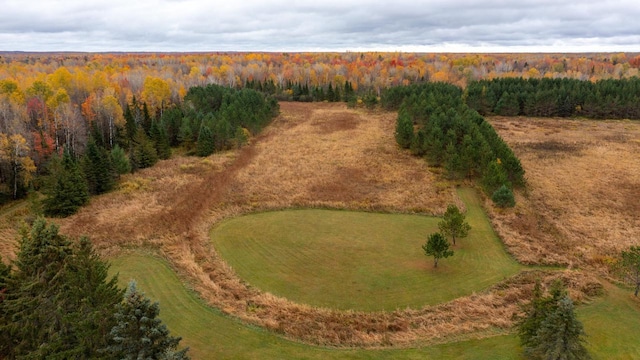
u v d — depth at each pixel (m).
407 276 30.33
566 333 18.47
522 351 21.41
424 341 23.06
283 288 28.88
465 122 60.00
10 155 49.56
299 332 23.62
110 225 38.16
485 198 45.28
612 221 40.09
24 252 18.59
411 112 80.31
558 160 59.91
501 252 34.06
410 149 64.88
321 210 42.75
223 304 26.17
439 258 31.98
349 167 57.41
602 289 27.88
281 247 34.72
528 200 45.31
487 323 24.47
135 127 67.94
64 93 66.44
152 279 29.08
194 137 70.38
